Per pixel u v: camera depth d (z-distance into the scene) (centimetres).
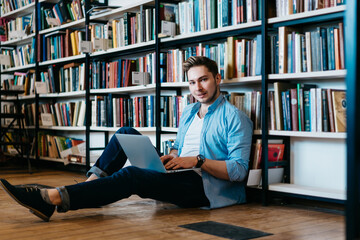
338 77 240
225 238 173
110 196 204
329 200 227
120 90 361
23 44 546
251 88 293
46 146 456
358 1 102
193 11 302
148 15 336
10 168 460
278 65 254
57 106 445
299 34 243
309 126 238
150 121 337
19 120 454
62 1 427
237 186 254
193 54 300
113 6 375
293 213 230
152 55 336
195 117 261
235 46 273
